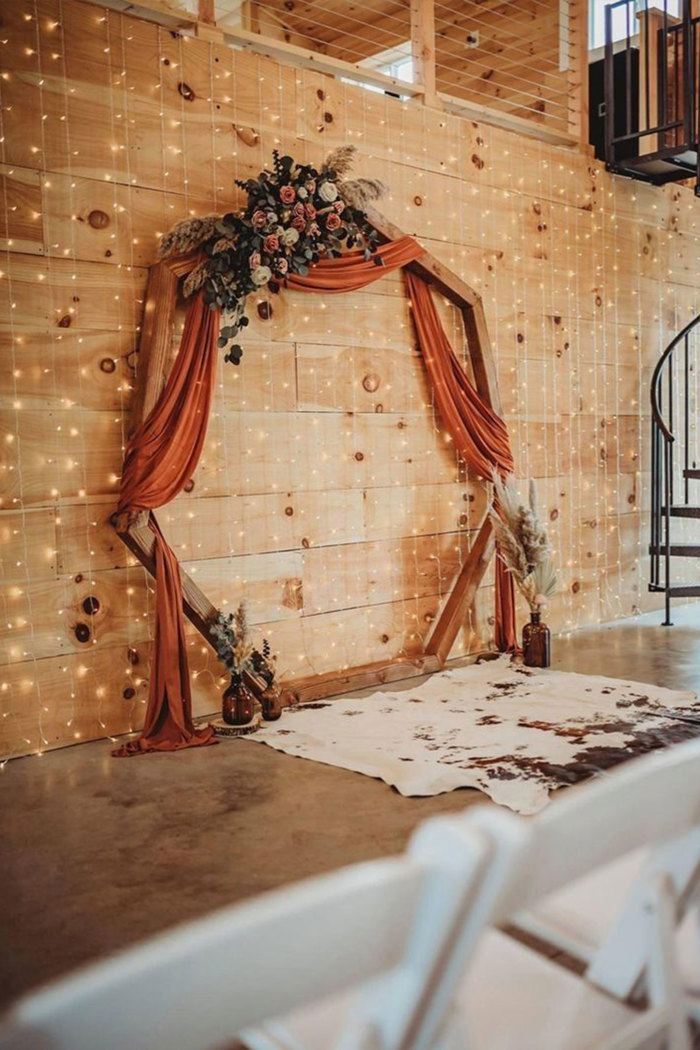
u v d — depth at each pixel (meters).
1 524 3.99
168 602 4.21
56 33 4.08
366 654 5.39
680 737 4.00
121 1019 0.73
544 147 6.37
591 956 1.41
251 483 4.83
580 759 3.73
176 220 4.51
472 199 5.89
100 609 4.29
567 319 6.59
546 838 0.96
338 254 4.88
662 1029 1.21
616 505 7.06
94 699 4.29
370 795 3.46
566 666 5.50
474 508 5.98
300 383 5.03
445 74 8.45
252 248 4.44
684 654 5.77
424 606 5.70
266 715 4.48
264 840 3.07
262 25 7.96
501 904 0.93
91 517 4.25
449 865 0.86
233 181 4.73
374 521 5.42
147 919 2.54
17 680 4.05
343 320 5.22
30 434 4.06
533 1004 1.29
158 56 4.43
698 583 7.04
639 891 1.28
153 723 4.18
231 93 4.71
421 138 5.60
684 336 7.09
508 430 6.18
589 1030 1.23
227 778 3.70
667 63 6.97
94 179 4.23
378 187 4.91
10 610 4.02
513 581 5.78
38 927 2.51
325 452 5.16
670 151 6.45
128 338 4.36
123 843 3.08
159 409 4.27
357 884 0.84
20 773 3.84
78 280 4.18
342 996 1.30
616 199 6.96
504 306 6.12
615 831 1.07
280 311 4.92
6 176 3.96
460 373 5.64
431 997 0.93
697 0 7.75
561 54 7.05
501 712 4.48
